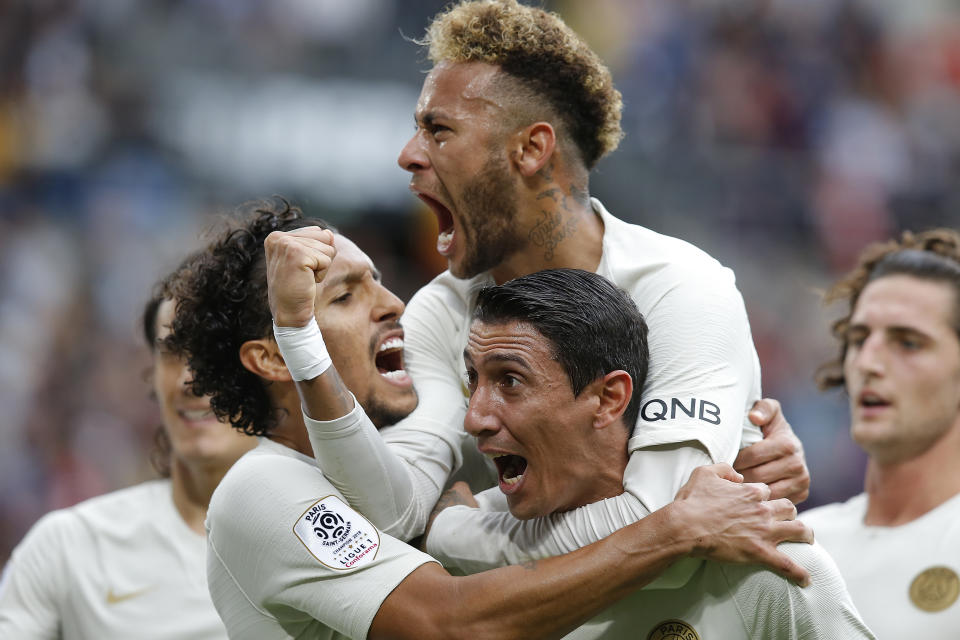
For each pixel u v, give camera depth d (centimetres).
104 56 3647
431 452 967
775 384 3506
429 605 853
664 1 4203
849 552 1452
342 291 960
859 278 1550
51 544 1372
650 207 3588
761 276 3628
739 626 874
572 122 1005
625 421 889
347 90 3659
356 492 901
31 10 3647
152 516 1373
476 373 884
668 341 918
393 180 3594
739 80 4131
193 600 1328
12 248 3372
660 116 3938
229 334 991
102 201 3481
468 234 998
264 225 1007
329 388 874
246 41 3672
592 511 878
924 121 4391
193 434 1316
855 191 3997
